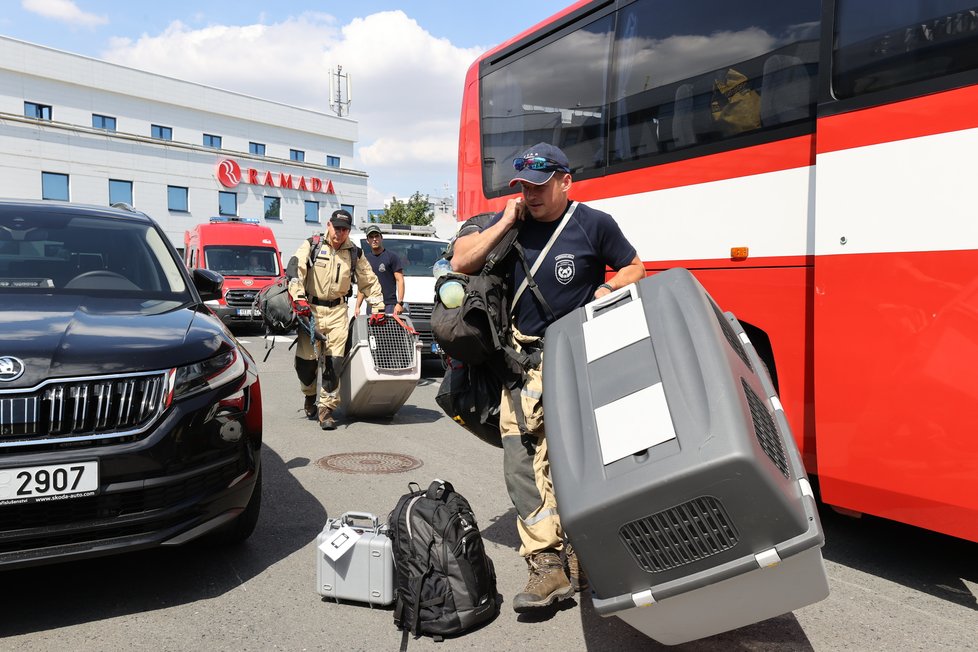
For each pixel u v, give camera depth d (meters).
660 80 5.13
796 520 2.26
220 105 43.62
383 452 6.39
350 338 7.53
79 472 3.09
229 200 40.28
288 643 3.08
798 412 4.08
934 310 3.36
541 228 3.47
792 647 3.06
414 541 3.18
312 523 4.55
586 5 6.01
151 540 3.25
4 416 3.03
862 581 3.76
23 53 36.59
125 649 3.01
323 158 48.94
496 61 7.30
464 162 7.98
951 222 3.30
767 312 4.25
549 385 2.79
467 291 3.47
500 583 3.72
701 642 3.11
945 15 3.39
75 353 3.24
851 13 3.81
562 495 2.49
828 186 3.83
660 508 2.32
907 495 3.50
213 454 3.49
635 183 5.30
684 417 2.38
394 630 3.21
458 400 3.76
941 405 3.35
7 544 3.02
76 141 34.91
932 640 3.12
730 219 4.51
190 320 3.93
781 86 4.23
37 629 3.17
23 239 4.46
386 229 13.19
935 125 3.38
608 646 3.08
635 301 2.84
